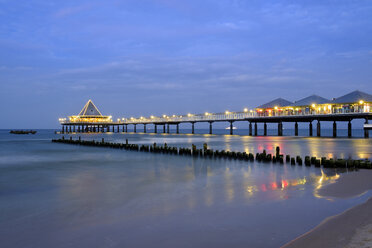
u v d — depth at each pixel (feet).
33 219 41.75
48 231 36.91
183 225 37.65
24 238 34.91
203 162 103.09
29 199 53.52
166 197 53.26
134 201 50.75
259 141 219.20
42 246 32.71
